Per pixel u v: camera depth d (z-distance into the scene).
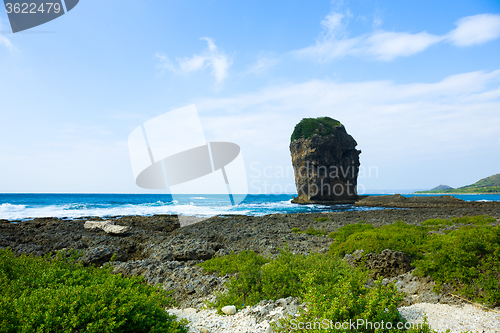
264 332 4.60
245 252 9.93
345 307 4.29
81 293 4.62
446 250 6.61
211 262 10.14
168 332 4.32
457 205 61.19
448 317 4.93
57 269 6.78
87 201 70.94
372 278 7.97
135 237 18.22
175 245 14.50
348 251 10.41
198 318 5.55
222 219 30.36
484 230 6.63
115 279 5.89
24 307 4.16
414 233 11.73
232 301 6.05
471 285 5.77
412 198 70.81
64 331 3.86
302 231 21.91
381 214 35.81
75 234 18.41
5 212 40.72
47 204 57.69
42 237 17.16
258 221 28.81
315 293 4.63
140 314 4.39
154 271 9.20
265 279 6.50
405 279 7.14
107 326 3.90
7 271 6.70
